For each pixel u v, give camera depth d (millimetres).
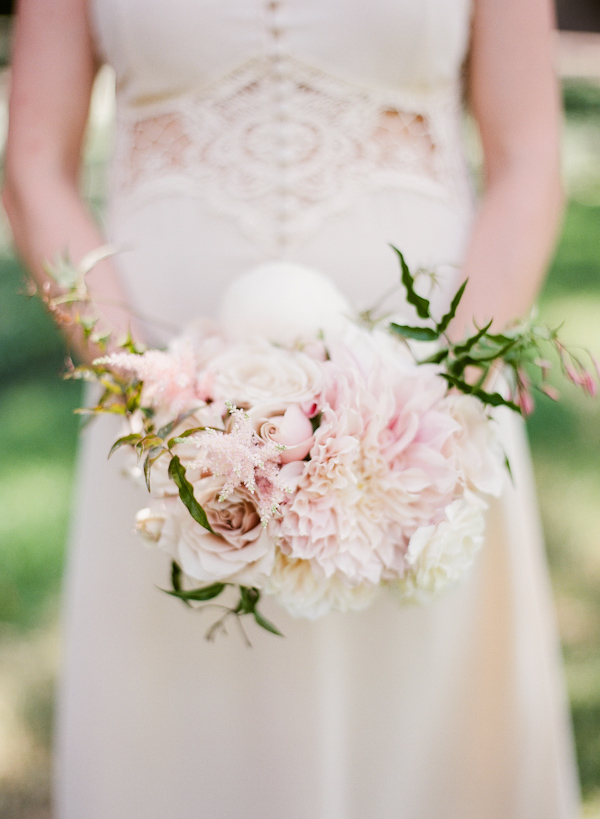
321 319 1037
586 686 2309
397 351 979
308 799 1370
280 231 1282
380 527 905
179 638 1348
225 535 883
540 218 1227
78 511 1415
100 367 998
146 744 1373
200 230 1297
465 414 957
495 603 1369
